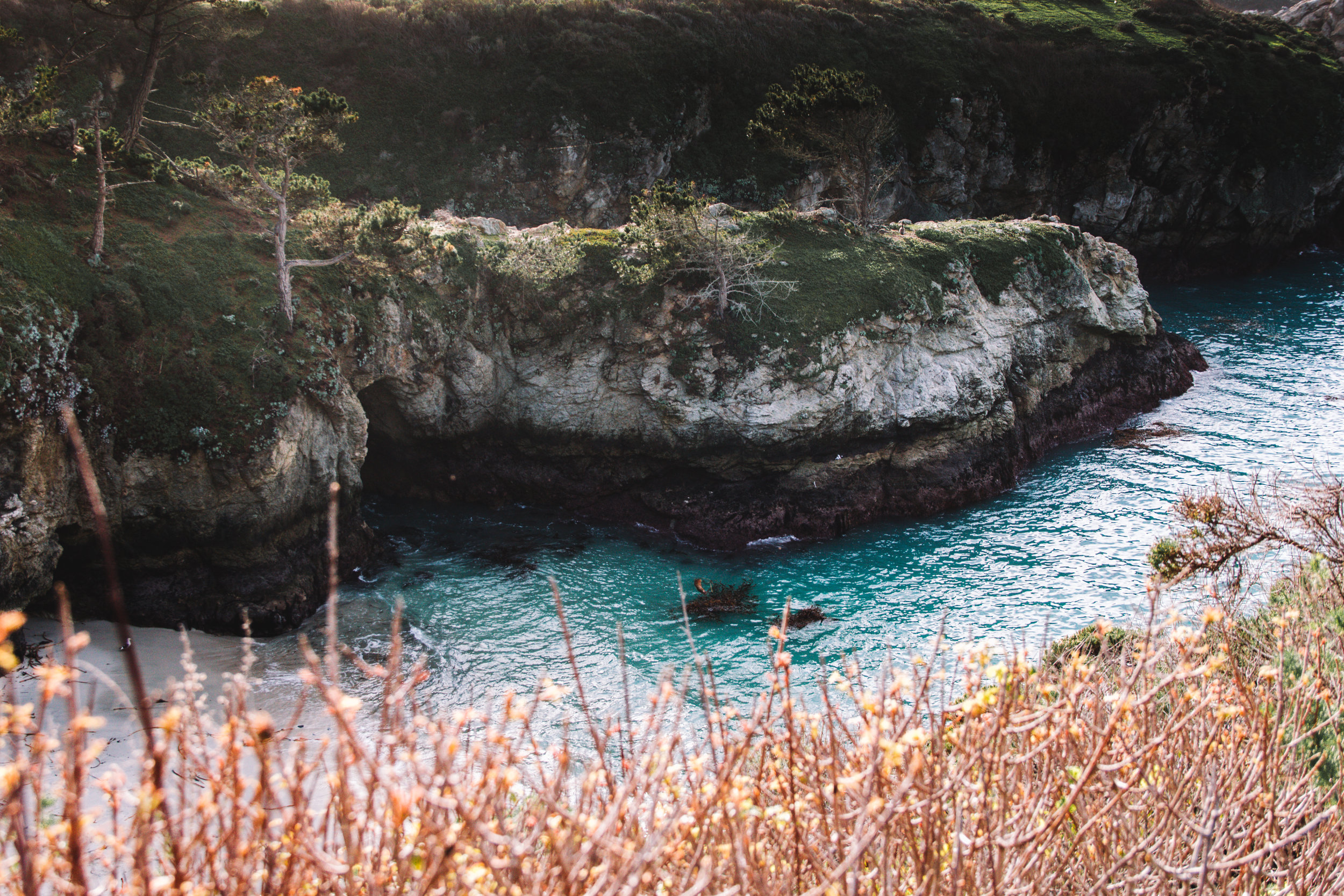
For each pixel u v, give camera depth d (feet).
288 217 116.37
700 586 112.27
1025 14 318.86
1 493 85.05
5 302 89.25
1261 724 16.71
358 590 110.52
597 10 249.75
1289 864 16.26
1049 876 14.46
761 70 255.50
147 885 10.05
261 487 100.22
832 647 98.43
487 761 11.98
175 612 97.04
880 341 139.74
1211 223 288.92
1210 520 77.20
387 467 140.46
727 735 17.10
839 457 136.05
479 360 132.77
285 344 106.52
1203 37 319.68
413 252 118.73
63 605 9.92
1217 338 215.92
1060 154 279.28
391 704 12.01
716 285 135.33
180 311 102.53
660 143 239.09
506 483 139.64
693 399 131.75
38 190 107.45
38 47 184.55
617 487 136.56
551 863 11.45
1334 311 236.84
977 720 15.93
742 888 11.84
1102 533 126.52
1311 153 294.46
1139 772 14.06
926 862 13.05
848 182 180.04
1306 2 392.88
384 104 220.43
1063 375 164.35
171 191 119.24
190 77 120.26
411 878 11.37
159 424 96.07
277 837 12.78
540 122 228.84
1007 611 106.42
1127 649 22.29
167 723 9.95
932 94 268.00
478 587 112.27
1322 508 71.51
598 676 92.17
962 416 141.79
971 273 155.33
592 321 134.82
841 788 13.65
